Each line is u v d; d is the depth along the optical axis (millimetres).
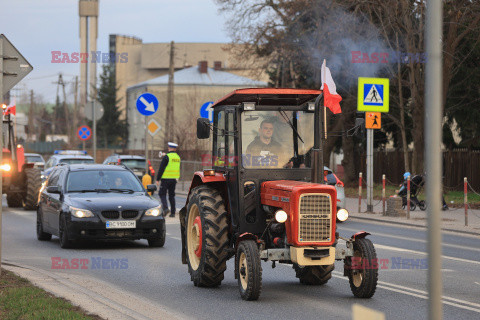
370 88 35344
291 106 14578
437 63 5883
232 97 15023
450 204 40812
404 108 57000
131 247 22266
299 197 13023
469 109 57281
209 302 13328
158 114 132000
